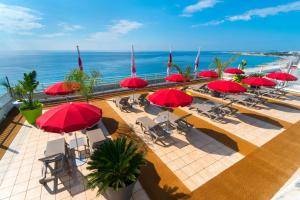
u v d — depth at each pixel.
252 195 4.82
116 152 4.66
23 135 8.07
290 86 16.77
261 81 10.39
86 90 9.80
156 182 5.29
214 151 6.91
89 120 4.75
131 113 10.78
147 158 6.43
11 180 5.35
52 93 7.99
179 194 4.86
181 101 6.44
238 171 5.78
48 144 6.05
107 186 4.04
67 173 5.62
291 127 9.01
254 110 11.36
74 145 6.79
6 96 10.95
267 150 6.98
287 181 5.34
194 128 8.84
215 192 4.92
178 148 7.09
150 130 7.75
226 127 8.98
